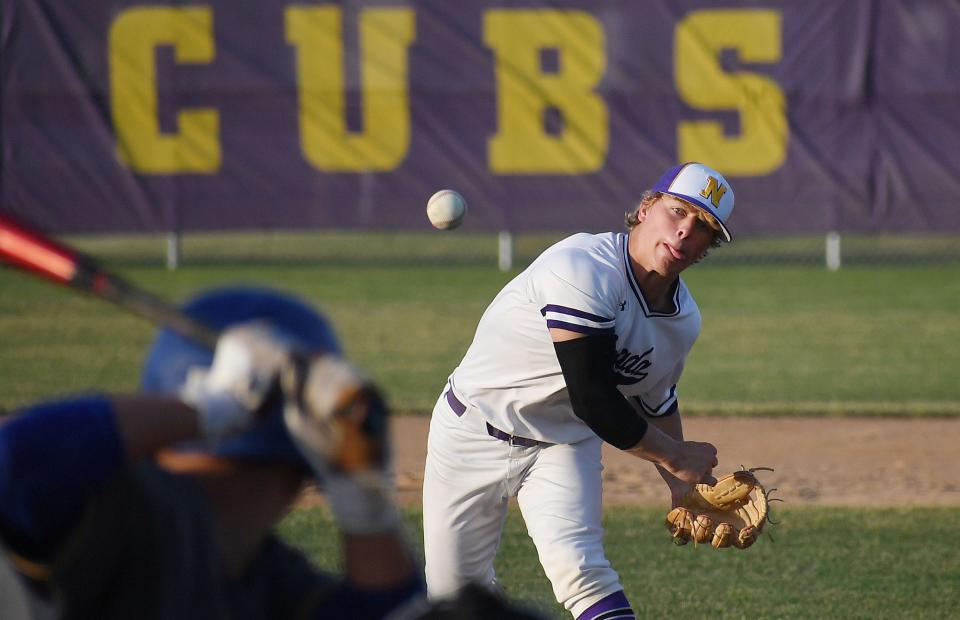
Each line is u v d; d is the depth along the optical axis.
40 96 58.81
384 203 59.91
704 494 15.37
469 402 15.06
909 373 40.06
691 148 59.56
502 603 6.50
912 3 58.56
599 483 14.97
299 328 6.68
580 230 60.12
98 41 58.78
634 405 15.62
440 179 59.84
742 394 37.00
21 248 6.00
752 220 59.94
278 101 59.44
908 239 72.69
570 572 14.30
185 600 6.24
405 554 6.87
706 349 44.06
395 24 59.16
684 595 19.94
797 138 59.38
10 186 59.16
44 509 5.86
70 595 6.05
